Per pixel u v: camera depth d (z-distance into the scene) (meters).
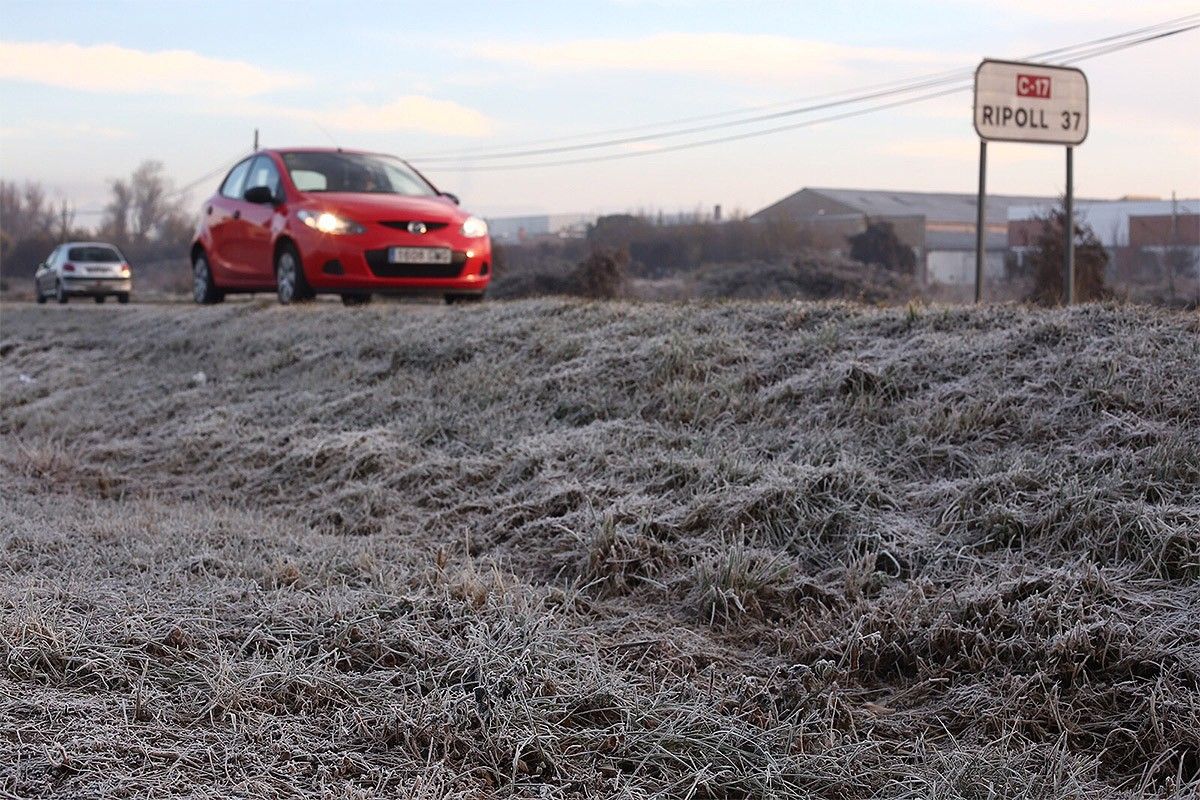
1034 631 4.11
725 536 5.26
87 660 3.84
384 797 3.19
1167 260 44.16
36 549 5.26
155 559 5.20
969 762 3.47
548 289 25.84
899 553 4.84
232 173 13.20
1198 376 5.66
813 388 6.51
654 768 3.49
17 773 3.11
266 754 3.37
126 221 103.38
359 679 3.85
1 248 79.12
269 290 12.38
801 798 3.37
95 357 11.41
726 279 29.62
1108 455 5.12
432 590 4.70
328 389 8.68
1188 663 3.81
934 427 5.79
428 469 6.73
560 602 4.87
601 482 6.00
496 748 3.44
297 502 6.84
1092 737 3.68
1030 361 6.18
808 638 4.41
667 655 4.30
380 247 11.10
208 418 8.65
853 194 79.81
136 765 3.23
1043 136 10.62
